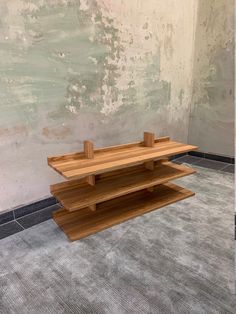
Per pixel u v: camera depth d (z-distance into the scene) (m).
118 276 1.42
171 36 2.98
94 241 1.74
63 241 1.75
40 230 1.88
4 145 1.86
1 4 1.65
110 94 2.50
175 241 1.73
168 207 2.20
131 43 2.55
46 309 1.22
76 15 2.05
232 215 2.06
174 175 2.25
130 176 2.23
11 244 1.72
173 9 2.90
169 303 1.24
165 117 3.26
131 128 2.83
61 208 2.19
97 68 2.31
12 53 1.76
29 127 1.96
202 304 1.23
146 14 2.62
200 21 3.25
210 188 2.60
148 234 1.81
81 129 2.33
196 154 3.75
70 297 1.28
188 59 3.34
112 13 2.30
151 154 2.13
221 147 3.46
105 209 2.11
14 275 1.43
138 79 2.74
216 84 3.29
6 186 1.94
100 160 1.96
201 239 1.75
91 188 1.99
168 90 3.18
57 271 1.46
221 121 3.36
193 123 3.68
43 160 2.12
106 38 2.31
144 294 1.30
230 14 2.96
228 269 1.46
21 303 1.25
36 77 1.92
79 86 2.21
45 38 1.91
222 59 3.16
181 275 1.42
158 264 1.51
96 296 1.29
